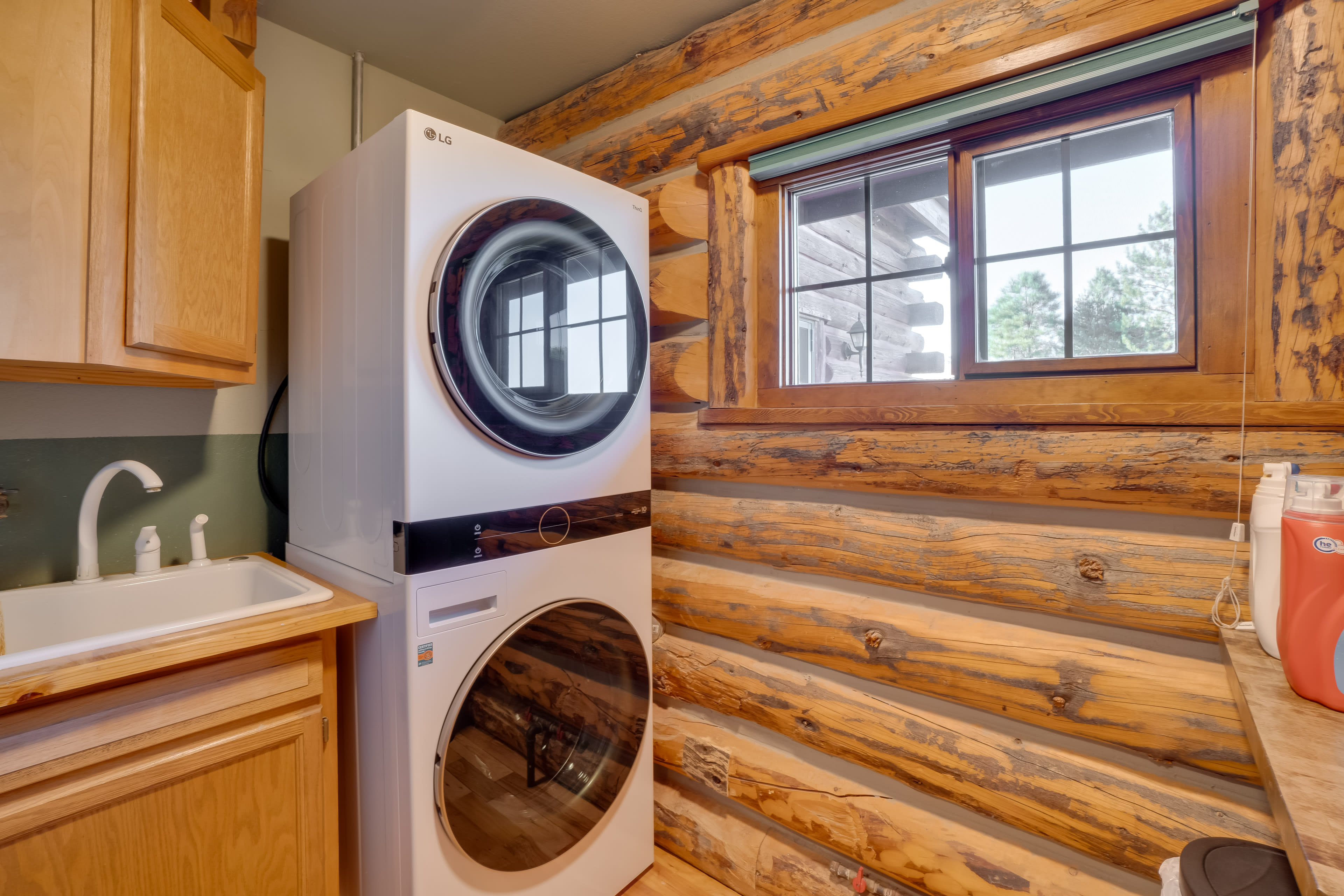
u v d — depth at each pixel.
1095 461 1.18
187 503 1.71
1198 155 1.16
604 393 1.52
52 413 1.50
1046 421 1.23
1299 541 0.76
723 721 1.79
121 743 1.03
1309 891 0.46
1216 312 1.14
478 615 1.28
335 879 1.31
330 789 1.31
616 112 2.16
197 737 1.12
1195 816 1.09
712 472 1.76
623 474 1.58
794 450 1.59
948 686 1.35
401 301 1.18
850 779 1.54
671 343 1.84
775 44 1.77
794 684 1.60
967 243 1.43
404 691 1.19
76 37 1.11
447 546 1.22
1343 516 0.74
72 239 1.11
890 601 1.50
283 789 1.23
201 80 1.34
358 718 1.35
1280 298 1.05
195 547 1.61
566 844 1.45
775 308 1.75
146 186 1.20
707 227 1.83
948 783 1.34
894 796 1.47
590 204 1.50
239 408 1.81
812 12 1.70
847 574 1.52
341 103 2.08
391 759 1.24
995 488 1.29
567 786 1.47
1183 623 1.11
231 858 1.17
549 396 1.39
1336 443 0.98
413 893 1.20
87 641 1.02
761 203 1.79
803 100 1.66
